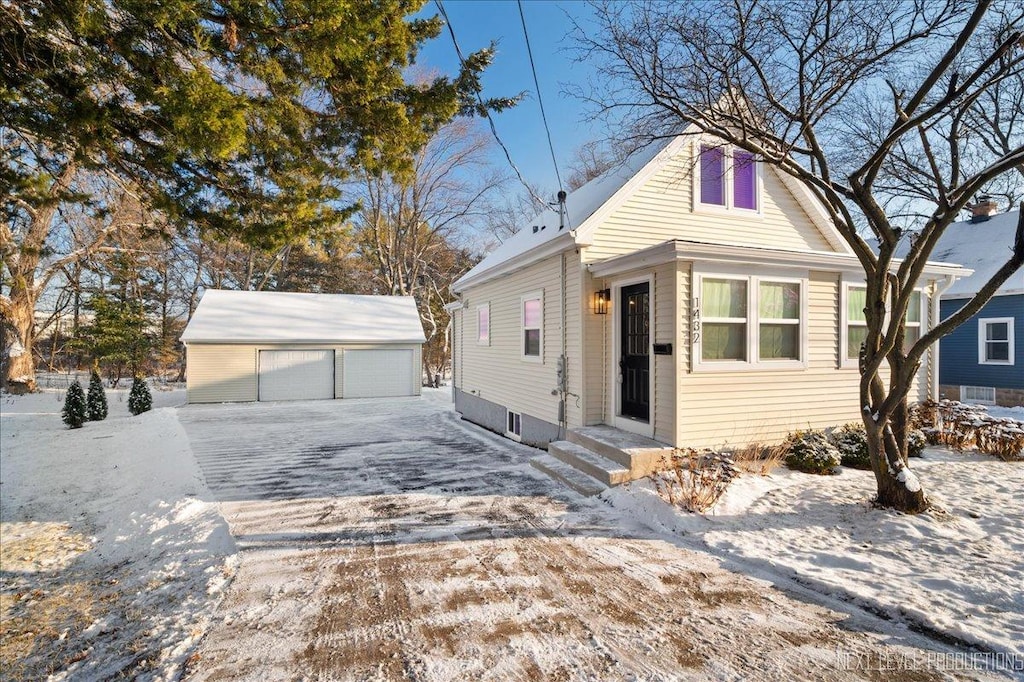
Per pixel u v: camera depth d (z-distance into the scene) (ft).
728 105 20.12
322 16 12.25
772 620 9.84
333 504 17.72
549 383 27.04
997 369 43.57
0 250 26.48
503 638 9.29
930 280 26.55
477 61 17.53
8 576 14.85
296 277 103.45
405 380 63.31
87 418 42.60
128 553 15.55
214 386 55.77
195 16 11.62
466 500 18.01
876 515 14.92
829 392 23.04
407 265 89.20
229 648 9.16
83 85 12.66
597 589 11.18
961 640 8.96
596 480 19.12
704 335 20.34
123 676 8.86
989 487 17.95
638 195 24.67
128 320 75.56
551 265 26.76
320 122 16.37
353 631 9.61
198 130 12.03
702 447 20.07
